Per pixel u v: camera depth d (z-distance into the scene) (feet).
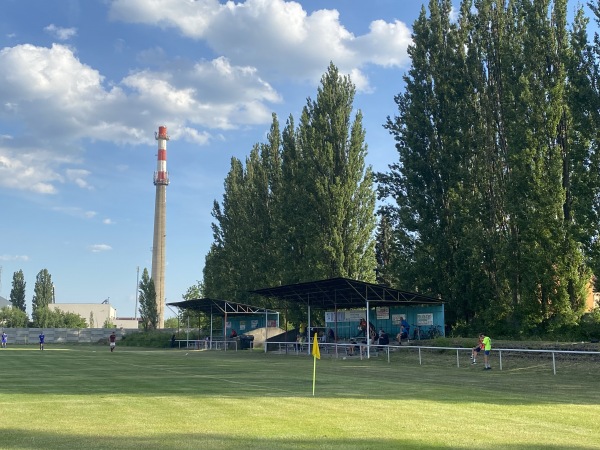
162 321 327.67
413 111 132.98
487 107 124.47
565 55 101.19
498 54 124.67
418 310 122.52
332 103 154.92
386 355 108.58
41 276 347.97
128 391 51.19
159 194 341.41
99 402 43.57
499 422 34.53
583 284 103.04
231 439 29.19
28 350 167.43
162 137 346.95
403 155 132.87
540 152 108.06
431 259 126.00
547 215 103.81
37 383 59.36
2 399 45.70
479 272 119.65
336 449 26.78
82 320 374.63
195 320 254.68
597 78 97.14
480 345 82.58
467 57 128.98
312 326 162.81
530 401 44.55
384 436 30.01
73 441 28.89
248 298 185.47
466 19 132.57
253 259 185.16
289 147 169.89
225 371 76.64
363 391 51.06
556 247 102.83
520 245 110.22
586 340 96.48
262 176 189.57
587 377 66.74
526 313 106.52
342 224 150.41
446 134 128.16
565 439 29.66
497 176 120.57
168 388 53.72
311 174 151.74
